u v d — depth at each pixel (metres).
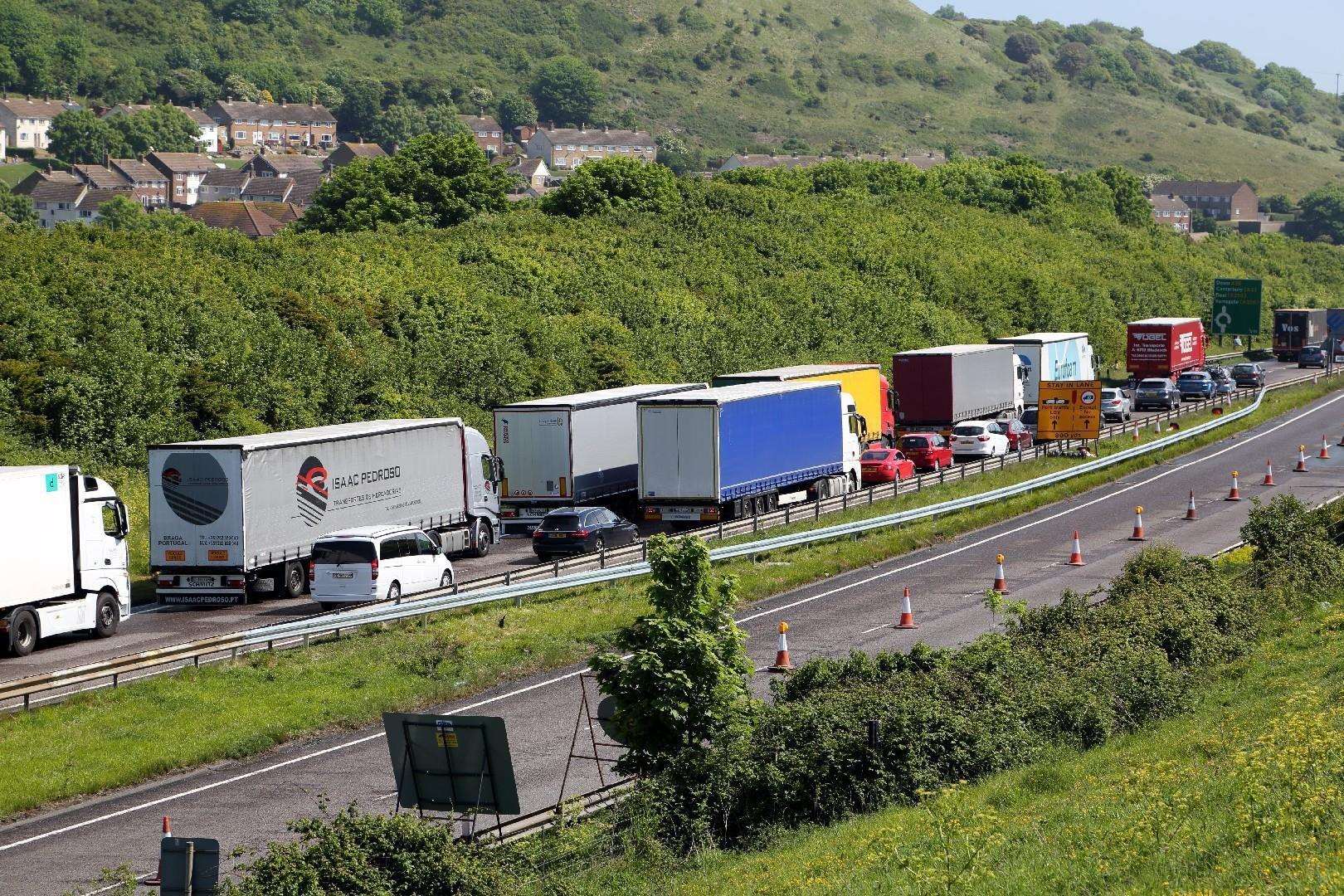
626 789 40.28
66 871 37.66
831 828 38.06
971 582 76.69
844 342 181.25
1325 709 39.25
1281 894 24.77
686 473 89.38
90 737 49.22
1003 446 123.06
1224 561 74.88
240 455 72.31
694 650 40.41
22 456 95.62
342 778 46.09
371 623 65.19
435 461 85.62
